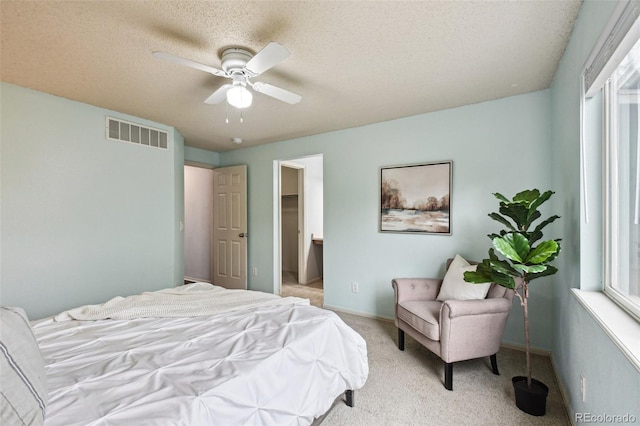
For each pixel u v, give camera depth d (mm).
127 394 1025
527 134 2637
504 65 2125
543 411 1807
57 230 2643
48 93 2576
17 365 799
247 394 1164
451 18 1596
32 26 1638
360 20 1607
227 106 2912
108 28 1668
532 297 2615
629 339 1004
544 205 2533
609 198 1490
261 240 4605
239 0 1449
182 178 4023
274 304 2035
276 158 4379
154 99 2725
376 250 3496
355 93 2613
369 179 3533
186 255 5832
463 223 2955
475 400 1965
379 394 2035
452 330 2059
